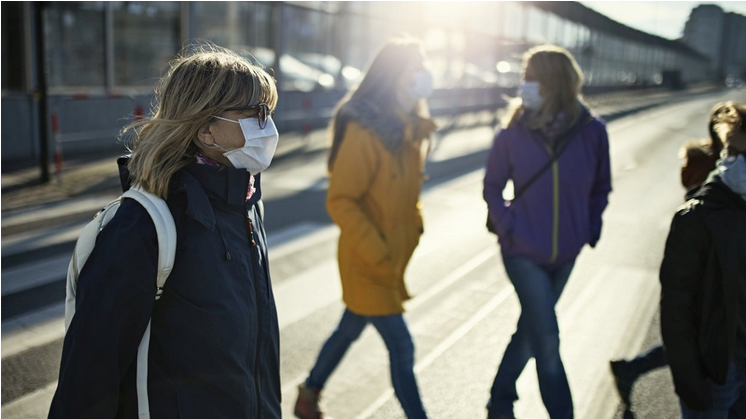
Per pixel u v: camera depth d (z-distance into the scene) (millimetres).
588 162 3064
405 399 2938
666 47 61750
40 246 6652
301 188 10055
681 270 2277
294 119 18531
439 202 9414
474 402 3666
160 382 1610
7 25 12234
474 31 23438
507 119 3207
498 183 3188
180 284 1597
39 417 3473
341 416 3504
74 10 13227
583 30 38156
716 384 2291
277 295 5445
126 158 1718
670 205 9516
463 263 6426
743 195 2227
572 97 3061
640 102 43500
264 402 1763
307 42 21031
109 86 14227
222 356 1628
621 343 4492
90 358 1484
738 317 2229
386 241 2979
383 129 2883
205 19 16891
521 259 3045
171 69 1708
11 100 11680
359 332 3199
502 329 4758
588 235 3117
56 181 10008
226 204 1681
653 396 3736
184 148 1633
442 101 24562
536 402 3680
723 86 74250
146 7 14945
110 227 1554
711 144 3158
